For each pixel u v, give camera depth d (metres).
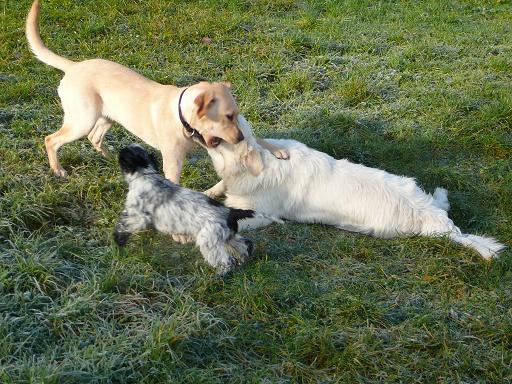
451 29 11.20
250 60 9.18
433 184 6.71
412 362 4.20
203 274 4.77
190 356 4.00
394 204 5.74
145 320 4.20
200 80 8.46
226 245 4.87
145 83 5.82
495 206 6.36
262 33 10.17
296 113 7.77
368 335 4.32
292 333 4.34
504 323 4.55
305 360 4.16
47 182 5.83
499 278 5.18
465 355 4.26
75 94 5.80
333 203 5.77
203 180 6.30
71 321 4.11
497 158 7.25
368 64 9.34
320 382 3.95
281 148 5.82
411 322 4.54
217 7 11.14
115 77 5.83
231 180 5.66
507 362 4.26
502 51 10.20
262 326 4.41
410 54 9.73
